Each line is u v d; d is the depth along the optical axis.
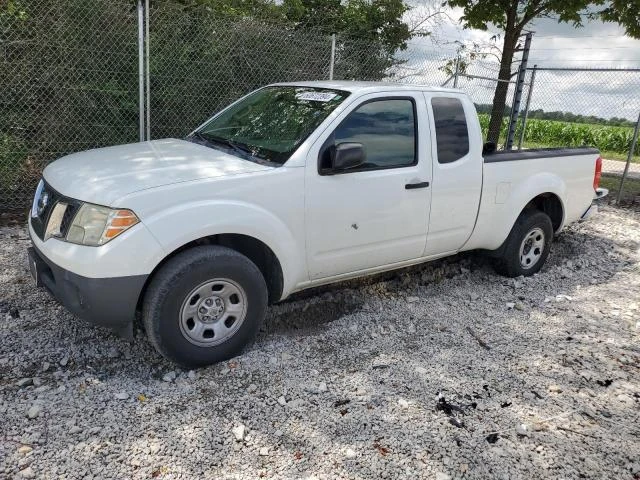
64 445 2.69
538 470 2.76
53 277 3.32
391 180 4.05
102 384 3.23
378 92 4.07
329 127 3.78
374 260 4.21
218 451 2.74
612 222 8.00
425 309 4.61
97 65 7.13
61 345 3.61
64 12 6.74
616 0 11.48
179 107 7.92
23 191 6.91
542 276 5.56
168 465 2.62
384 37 11.44
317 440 2.87
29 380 3.18
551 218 5.70
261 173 3.48
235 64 8.24
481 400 3.32
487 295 5.01
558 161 5.38
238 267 3.37
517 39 11.85
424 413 3.15
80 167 3.54
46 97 6.93
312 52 8.77
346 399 3.24
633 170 15.48
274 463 2.68
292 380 3.40
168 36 7.59
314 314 4.39
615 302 5.02
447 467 2.73
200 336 3.38
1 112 6.68
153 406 3.05
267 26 8.32
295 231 3.65
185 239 3.17
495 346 4.02
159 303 3.15
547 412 3.24
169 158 3.69
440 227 4.51
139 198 3.08
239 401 3.15
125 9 7.09
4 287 4.41
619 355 3.98
